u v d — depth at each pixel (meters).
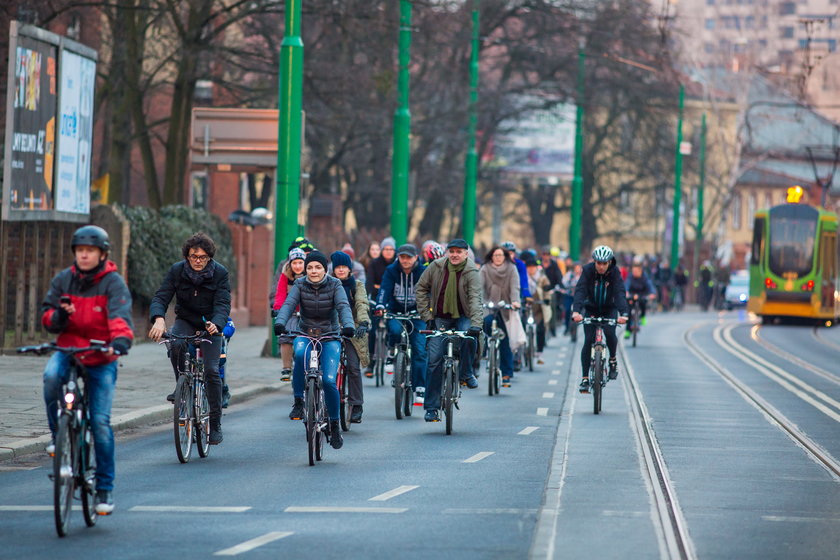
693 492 31.20
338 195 157.00
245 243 102.94
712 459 37.09
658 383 63.31
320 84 104.31
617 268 49.69
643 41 161.38
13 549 23.97
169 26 106.94
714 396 56.97
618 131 196.38
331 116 116.81
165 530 25.86
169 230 79.56
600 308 49.91
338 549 24.02
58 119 63.81
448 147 150.75
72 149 65.88
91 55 68.00
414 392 47.03
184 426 35.25
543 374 67.38
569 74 163.12
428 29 98.62
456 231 188.25
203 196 151.38
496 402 53.06
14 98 58.81
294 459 36.09
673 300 186.62
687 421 47.06
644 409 51.03
